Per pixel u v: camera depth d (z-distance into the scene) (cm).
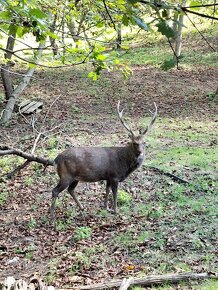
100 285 687
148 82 2348
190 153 1336
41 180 1195
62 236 910
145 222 933
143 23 249
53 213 966
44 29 339
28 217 1009
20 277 765
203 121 1738
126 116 1841
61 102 2044
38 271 787
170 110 1912
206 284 684
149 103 2033
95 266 775
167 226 907
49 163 1062
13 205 1071
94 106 1997
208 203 1004
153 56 2777
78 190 1129
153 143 1459
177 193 1059
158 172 1194
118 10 314
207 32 3080
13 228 966
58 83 2352
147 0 213
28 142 1477
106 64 411
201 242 833
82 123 1727
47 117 1794
